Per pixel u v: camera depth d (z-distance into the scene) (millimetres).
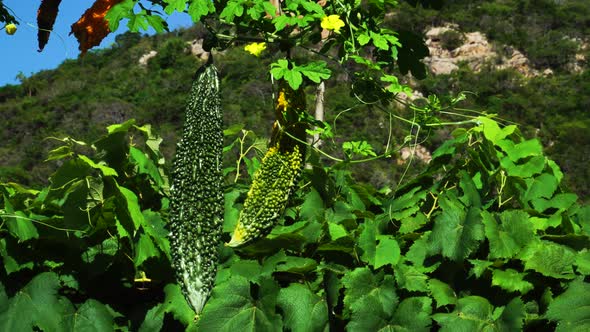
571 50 62812
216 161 2803
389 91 3502
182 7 3137
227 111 42750
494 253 2920
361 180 33844
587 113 51781
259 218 2975
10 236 2924
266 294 2969
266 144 3859
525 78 59250
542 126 51562
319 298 3006
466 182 3188
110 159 3387
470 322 2865
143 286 3154
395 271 2967
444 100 3590
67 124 50219
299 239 3105
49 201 2990
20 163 46719
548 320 2826
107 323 3018
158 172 3418
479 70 60875
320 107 4227
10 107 54250
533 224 3053
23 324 2906
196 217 2734
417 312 2908
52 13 3766
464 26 66375
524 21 67625
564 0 71250
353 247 3062
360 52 3797
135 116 49281
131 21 3180
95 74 57625
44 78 58281
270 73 3148
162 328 3078
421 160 35188
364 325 2902
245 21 3330
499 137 3307
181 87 52594
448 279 3006
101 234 3100
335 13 3502
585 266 2816
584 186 43156
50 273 2957
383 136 35312
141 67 57000
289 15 3363
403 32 3773
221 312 2957
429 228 3234
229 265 3170
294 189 3090
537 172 3215
